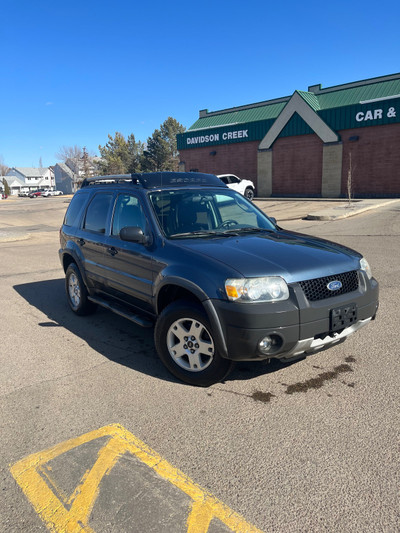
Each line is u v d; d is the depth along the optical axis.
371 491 2.35
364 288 3.61
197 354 3.53
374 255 8.91
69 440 2.91
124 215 4.63
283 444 2.80
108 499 2.34
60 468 2.62
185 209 4.38
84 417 3.20
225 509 2.25
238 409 3.25
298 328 3.18
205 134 35.31
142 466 2.62
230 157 34.06
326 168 28.05
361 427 2.96
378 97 26.70
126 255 4.34
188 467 2.60
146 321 4.23
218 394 3.49
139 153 84.50
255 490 2.39
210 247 3.68
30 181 124.81
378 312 5.38
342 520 2.16
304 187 29.50
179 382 3.72
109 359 4.27
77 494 2.39
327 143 27.67
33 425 3.11
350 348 4.32
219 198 4.78
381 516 2.18
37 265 9.95
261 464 2.61
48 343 4.75
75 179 93.44
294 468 2.56
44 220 26.23
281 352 3.23
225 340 3.23
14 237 15.44
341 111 26.70
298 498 2.32
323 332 3.32
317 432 2.92
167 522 2.17
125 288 4.46
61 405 3.38
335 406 3.24
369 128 25.83
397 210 17.77
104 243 4.80
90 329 5.20
